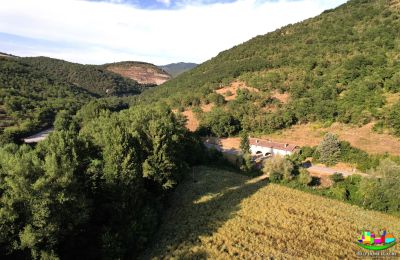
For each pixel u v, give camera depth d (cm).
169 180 4406
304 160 6744
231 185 5581
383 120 7288
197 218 4172
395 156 6003
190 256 3259
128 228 3209
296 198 4922
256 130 8838
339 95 8756
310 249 3494
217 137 9094
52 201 2545
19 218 2567
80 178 3172
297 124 8725
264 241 3619
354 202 4791
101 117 7175
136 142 4259
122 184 3297
